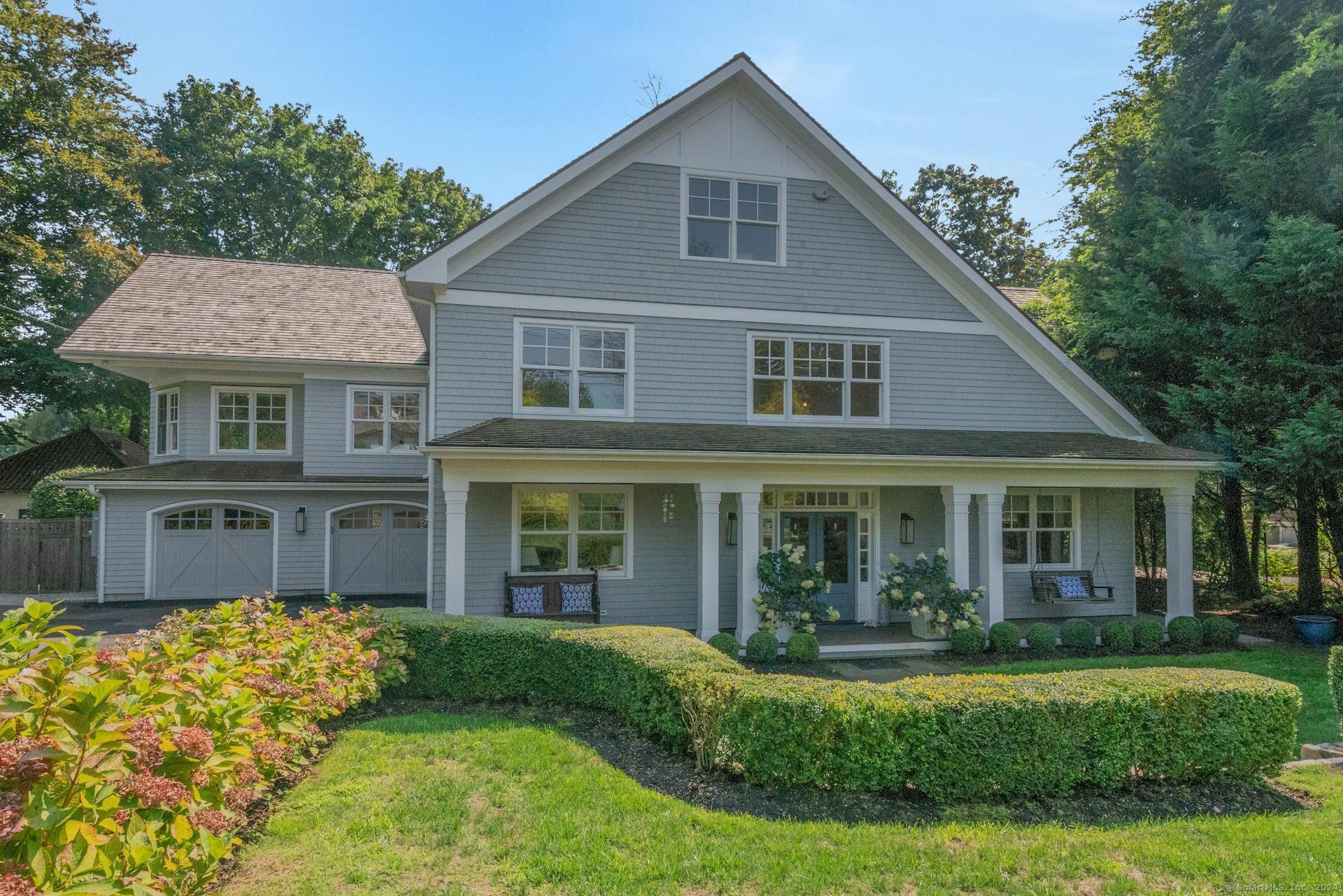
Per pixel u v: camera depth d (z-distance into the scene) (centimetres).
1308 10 1332
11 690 283
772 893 390
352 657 713
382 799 518
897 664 1075
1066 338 1681
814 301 1312
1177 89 1590
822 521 1343
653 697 648
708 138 1278
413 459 1678
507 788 538
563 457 1048
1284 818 505
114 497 1533
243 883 401
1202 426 1391
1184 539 1241
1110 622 1216
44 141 2325
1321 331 1255
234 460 1680
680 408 1255
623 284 1239
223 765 360
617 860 424
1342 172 1164
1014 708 537
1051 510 1443
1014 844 451
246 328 1620
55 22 2302
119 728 288
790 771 541
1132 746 554
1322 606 1452
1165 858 432
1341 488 1284
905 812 509
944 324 1367
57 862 266
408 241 3762
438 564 1189
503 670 802
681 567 1278
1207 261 1335
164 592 1558
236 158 3203
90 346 1441
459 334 1177
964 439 1274
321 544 1625
